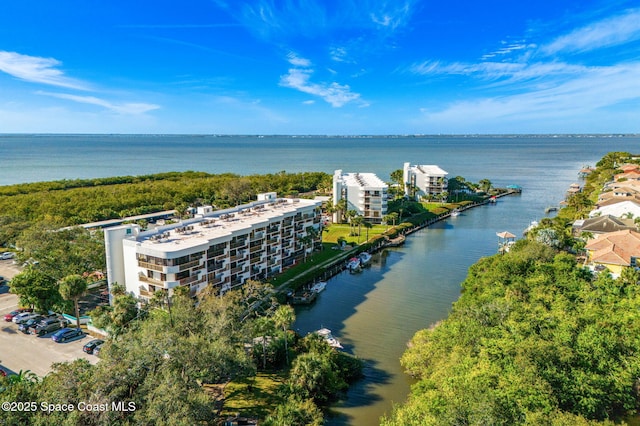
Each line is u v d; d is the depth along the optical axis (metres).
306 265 106.88
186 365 44.66
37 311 70.81
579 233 107.69
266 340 62.81
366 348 68.81
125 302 62.38
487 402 38.50
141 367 42.28
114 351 43.44
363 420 51.00
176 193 180.75
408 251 127.81
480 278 83.31
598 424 39.16
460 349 52.75
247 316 69.56
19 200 145.62
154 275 71.25
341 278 103.56
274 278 95.88
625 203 124.19
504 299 64.88
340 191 163.38
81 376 40.09
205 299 65.19
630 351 50.91
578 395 43.41
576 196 153.50
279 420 46.06
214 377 49.31
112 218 145.75
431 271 108.62
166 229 85.69
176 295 64.62
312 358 56.44
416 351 61.91
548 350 46.53
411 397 51.19
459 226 161.25
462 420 37.94
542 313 59.16
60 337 62.22
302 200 123.56
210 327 54.12
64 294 67.38
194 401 39.06
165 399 37.12
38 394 38.00
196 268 74.31
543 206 198.50
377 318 80.38
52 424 34.25
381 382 59.12
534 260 84.62
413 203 193.88
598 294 67.94
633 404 46.06
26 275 70.81
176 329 51.88
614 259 82.62
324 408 53.22
